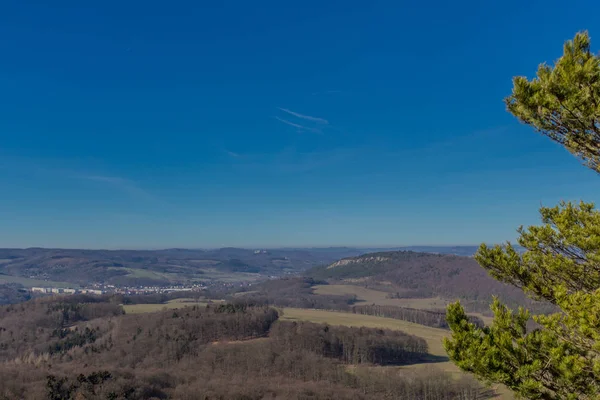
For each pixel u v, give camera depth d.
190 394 84.19
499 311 11.26
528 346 10.16
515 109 12.59
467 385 86.19
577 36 11.12
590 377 9.29
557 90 11.09
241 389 87.69
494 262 13.35
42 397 75.75
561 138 12.16
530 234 13.08
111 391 80.12
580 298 9.77
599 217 11.85
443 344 11.11
